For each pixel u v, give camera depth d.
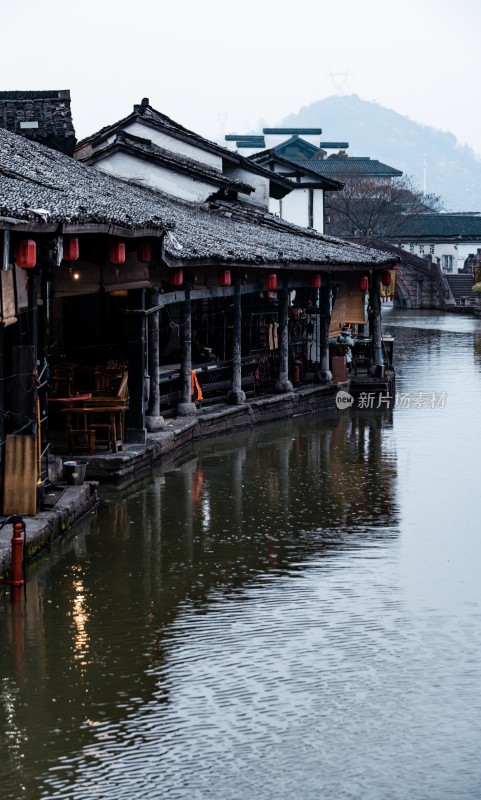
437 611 15.84
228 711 12.65
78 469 21.06
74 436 23.42
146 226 22.14
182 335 28.78
